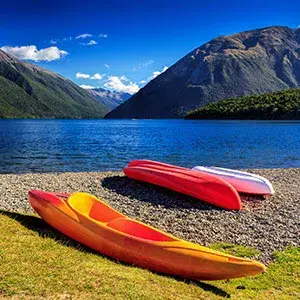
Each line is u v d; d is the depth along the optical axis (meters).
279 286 6.77
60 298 5.11
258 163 27.70
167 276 6.68
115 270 6.35
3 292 5.11
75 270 6.05
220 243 8.87
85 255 7.09
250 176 14.64
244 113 145.50
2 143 44.41
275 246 8.70
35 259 6.34
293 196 13.90
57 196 9.38
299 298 6.33
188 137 55.97
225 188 11.79
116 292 5.45
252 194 13.89
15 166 25.61
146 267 6.92
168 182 13.26
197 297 5.89
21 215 9.49
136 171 14.62
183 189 12.77
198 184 12.34
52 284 5.48
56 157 30.81
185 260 6.68
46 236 7.90
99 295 5.31
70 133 70.31
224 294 6.30
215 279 6.54
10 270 5.77
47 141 48.41
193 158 30.36
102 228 7.56
